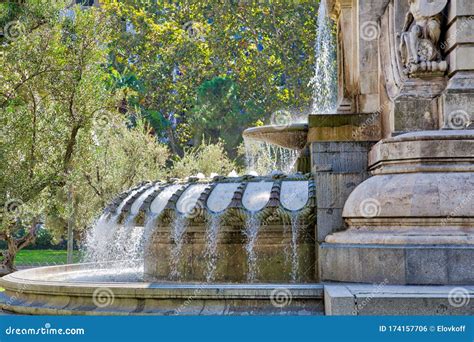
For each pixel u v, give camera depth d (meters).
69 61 25.34
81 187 27.33
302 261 9.30
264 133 12.42
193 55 51.28
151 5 53.09
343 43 11.79
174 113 52.38
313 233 9.29
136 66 51.84
